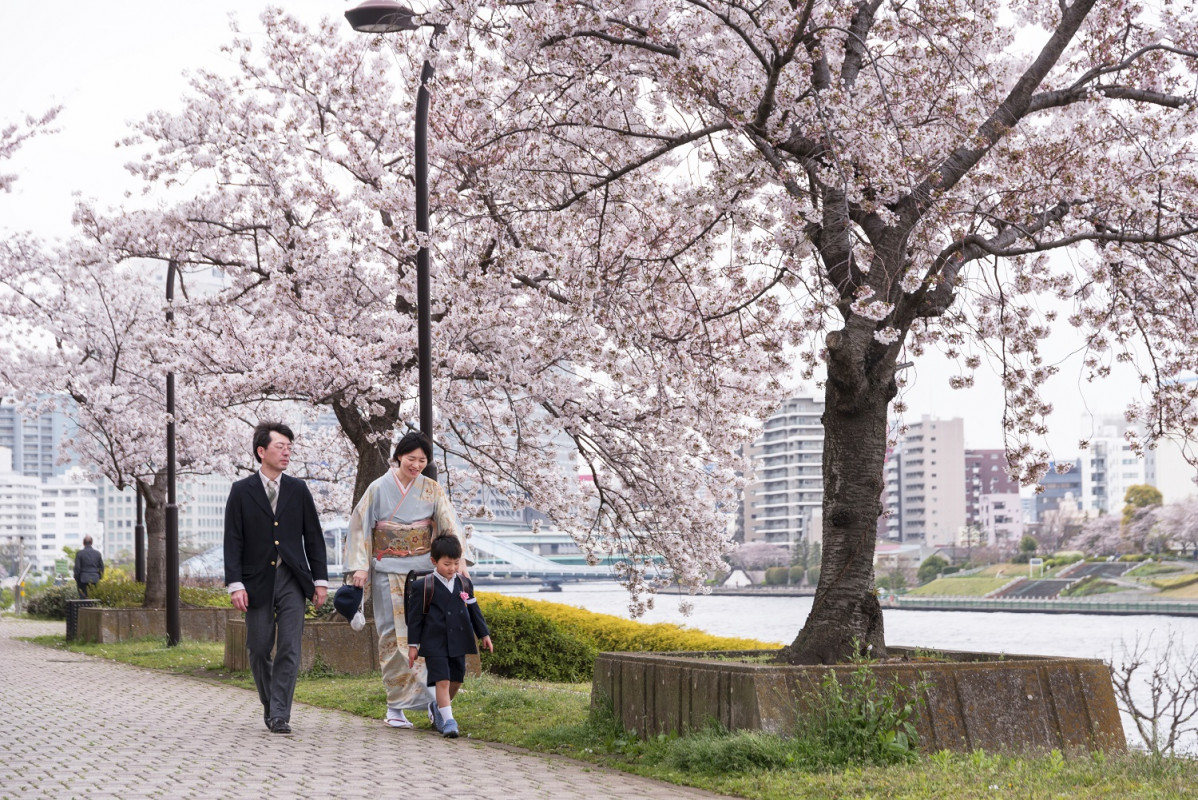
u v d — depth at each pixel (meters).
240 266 15.92
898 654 7.98
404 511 8.09
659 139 9.16
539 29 8.44
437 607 7.77
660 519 15.20
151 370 20.23
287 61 15.42
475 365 13.44
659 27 8.65
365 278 14.89
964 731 6.50
